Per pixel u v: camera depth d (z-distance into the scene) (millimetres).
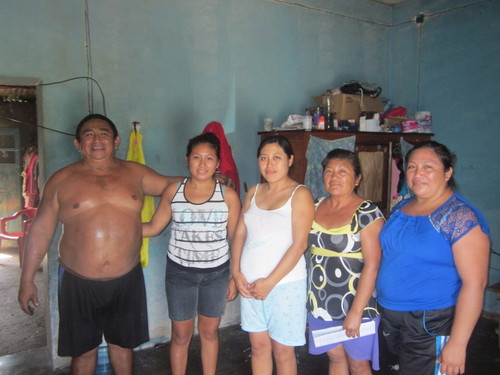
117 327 2203
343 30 3791
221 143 2885
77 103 2674
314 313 1942
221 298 2252
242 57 3248
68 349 2104
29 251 2074
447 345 1492
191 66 3037
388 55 4133
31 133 6270
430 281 1569
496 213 3395
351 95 3289
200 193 2180
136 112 2861
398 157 3434
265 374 2086
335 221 1857
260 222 1962
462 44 3531
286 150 1973
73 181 2074
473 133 3506
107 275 2088
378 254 1774
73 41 2631
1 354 3006
